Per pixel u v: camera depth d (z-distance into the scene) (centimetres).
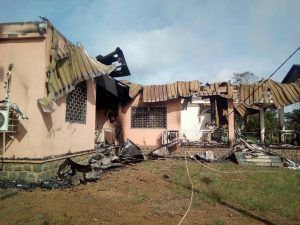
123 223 513
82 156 1108
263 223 541
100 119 1717
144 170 1123
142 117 1811
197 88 1703
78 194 699
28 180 796
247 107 1884
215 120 1875
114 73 1623
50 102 810
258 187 850
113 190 760
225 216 573
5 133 812
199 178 971
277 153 1491
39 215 535
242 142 1586
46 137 838
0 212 549
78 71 923
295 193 786
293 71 2094
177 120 1778
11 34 826
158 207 621
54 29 865
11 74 831
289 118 2389
